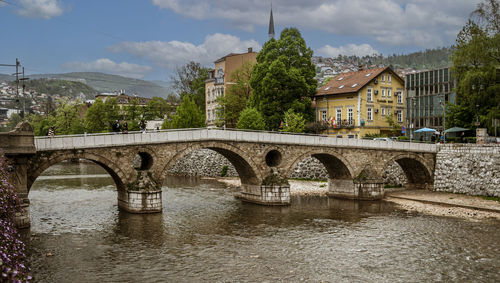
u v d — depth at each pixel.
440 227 34.91
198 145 41.56
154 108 96.50
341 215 39.94
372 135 66.00
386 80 72.69
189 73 102.25
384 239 31.36
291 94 65.12
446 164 50.94
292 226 35.44
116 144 37.50
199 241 30.62
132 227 34.31
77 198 47.66
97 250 28.19
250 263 25.86
